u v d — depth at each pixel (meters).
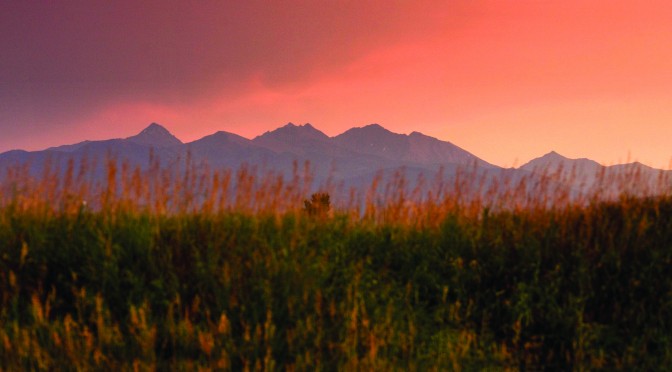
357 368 4.17
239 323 4.71
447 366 4.52
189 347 4.34
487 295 5.55
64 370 3.95
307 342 4.50
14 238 5.36
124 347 4.21
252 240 5.62
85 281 5.07
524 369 4.68
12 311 4.64
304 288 5.02
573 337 4.89
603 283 5.46
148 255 5.20
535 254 5.79
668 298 5.13
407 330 4.98
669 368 4.48
